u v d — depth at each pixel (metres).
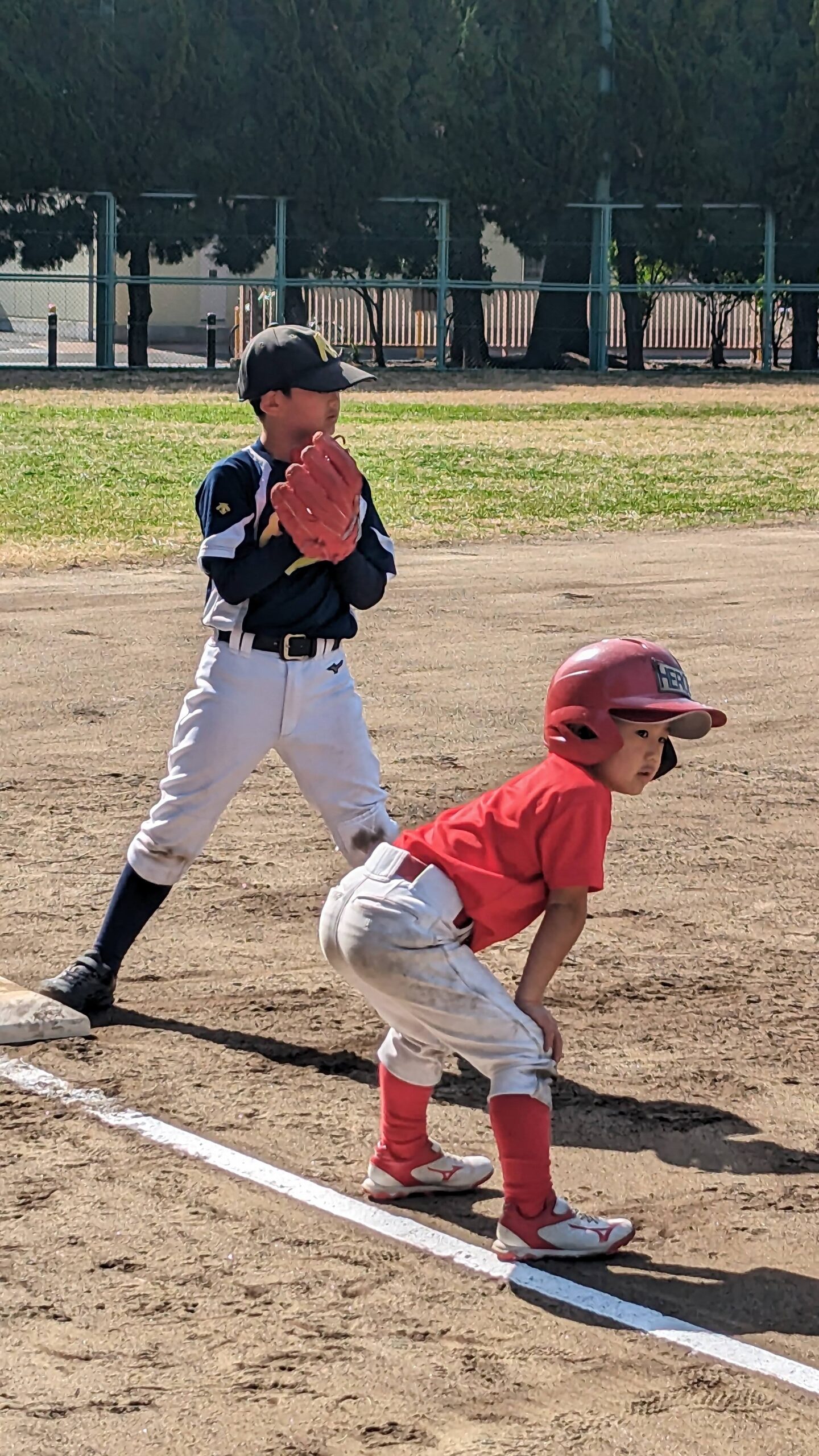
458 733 10.18
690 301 58.19
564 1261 4.43
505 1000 4.44
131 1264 4.36
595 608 14.49
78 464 23.75
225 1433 3.65
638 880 7.73
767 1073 5.69
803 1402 3.82
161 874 6.02
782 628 13.78
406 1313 4.15
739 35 47.22
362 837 5.94
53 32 43.22
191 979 6.45
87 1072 5.59
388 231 46.84
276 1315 4.13
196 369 45.50
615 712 4.40
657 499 21.89
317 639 5.78
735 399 39.47
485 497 21.64
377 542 5.78
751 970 6.64
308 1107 5.36
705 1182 4.93
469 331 48.47
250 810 8.77
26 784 9.06
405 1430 3.67
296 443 5.57
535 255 48.19
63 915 7.12
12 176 43.28
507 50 46.22
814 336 49.84
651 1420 3.73
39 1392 3.79
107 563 16.17
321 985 6.40
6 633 12.92
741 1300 4.27
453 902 4.45
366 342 52.66
